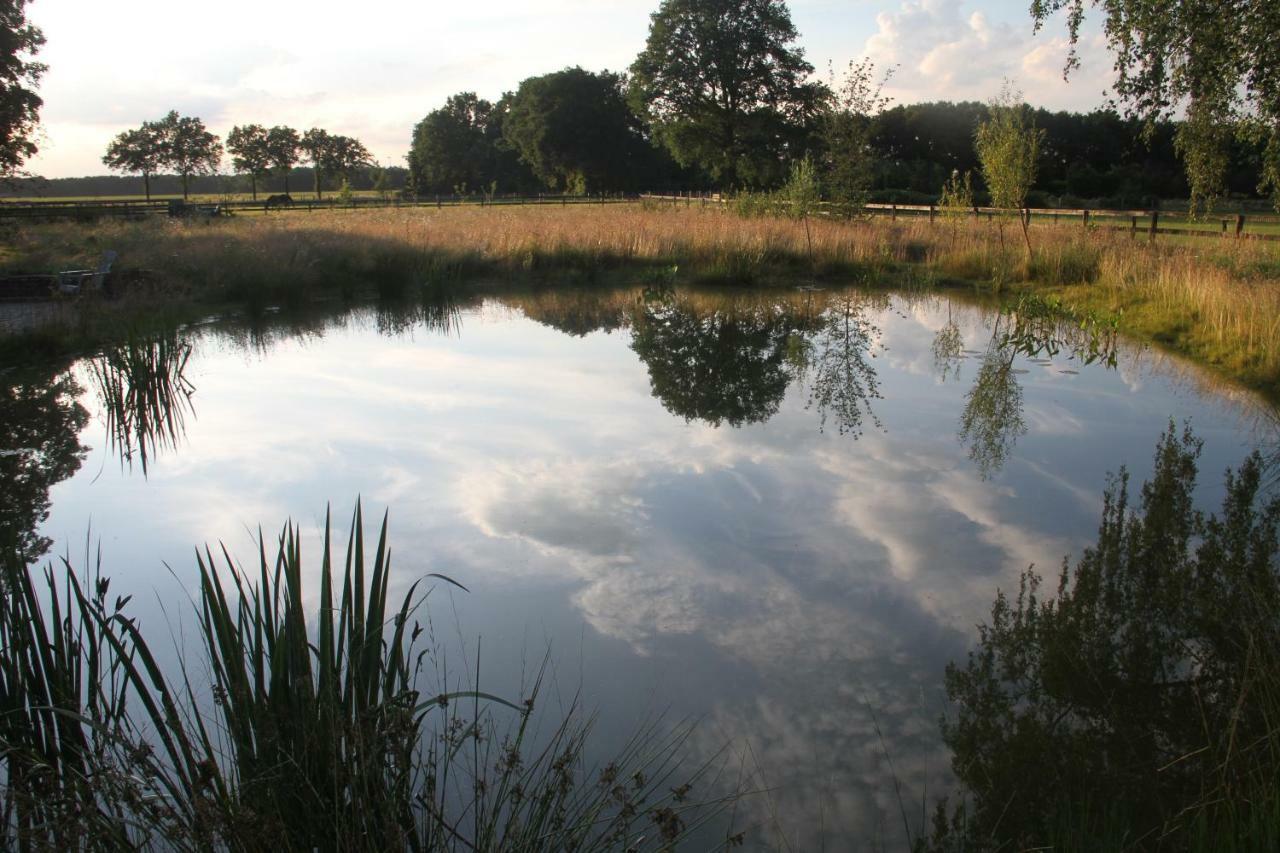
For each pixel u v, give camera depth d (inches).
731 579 204.7
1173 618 182.5
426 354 476.4
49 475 280.7
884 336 522.6
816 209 999.0
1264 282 462.9
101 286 576.1
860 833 123.5
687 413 356.2
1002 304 613.3
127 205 1494.8
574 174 2819.9
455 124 3425.2
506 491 263.3
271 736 104.9
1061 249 693.3
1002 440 311.0
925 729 148.3
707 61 1942.7
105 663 156.5
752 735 146.3
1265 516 232.5
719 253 807.1
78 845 96.3
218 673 111.7
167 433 327.6
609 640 176.9
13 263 677.9
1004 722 149.7
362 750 101.8
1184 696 155.1
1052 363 435.8
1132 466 278.4
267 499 258.2
